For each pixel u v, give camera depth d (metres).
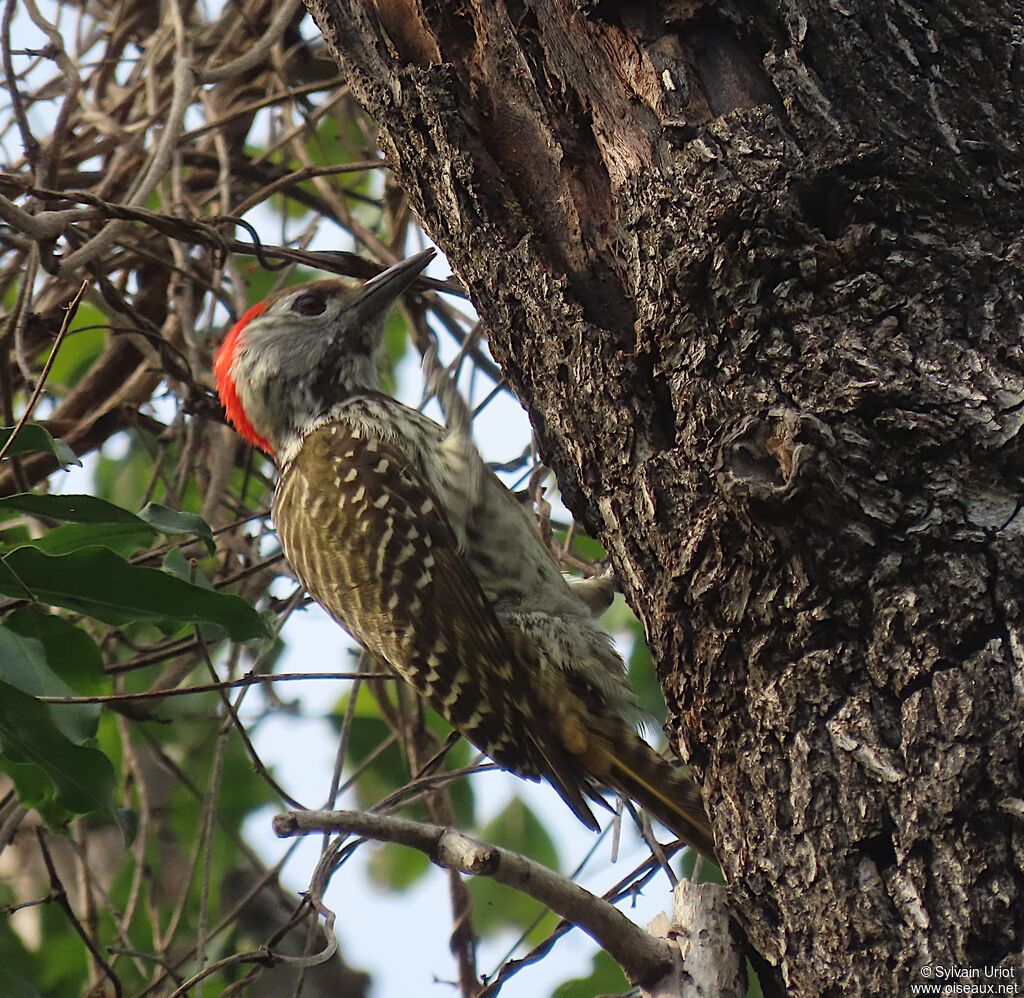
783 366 5.41
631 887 8.10
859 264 5.42
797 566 5.30
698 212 5.63
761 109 5.70
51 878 8.54
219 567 11.38
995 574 5.02
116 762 11.66
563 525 10.98
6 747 7.03
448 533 9.44
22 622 7.62
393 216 11.85
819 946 5.25
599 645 9.12
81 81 11.12
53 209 10.07
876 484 5.16
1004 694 4.93
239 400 10.54
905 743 5.08
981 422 5.11
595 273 6.30
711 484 5.61
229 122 11.38
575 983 9.91
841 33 5.71
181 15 10.15
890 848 5.13
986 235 5.42
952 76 5.69
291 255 10.11
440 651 9.27
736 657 5.62
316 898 6.95
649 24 6.02
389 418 9.99
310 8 7.24
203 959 8.61
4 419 9.84
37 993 10.28
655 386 5.95
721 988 5.85
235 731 11.67
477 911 12.53
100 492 12.95
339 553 9.66
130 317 10.30
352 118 12.68
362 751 12.21
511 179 6.55
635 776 8.56
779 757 5.46
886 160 5.48
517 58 6.46
